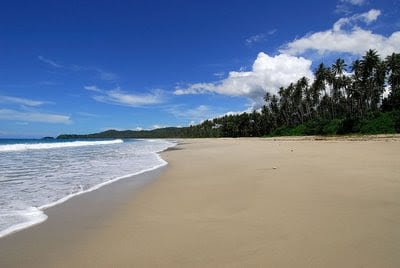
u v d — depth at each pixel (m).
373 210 6.63
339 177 10.66
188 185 10.89
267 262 4.45
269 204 7.58
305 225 5.89
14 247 5.30
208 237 5.55
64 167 16.95
